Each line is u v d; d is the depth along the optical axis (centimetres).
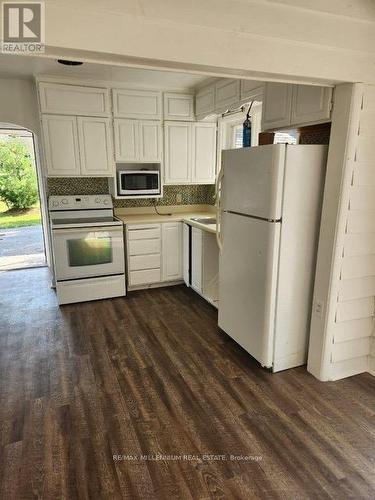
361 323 237
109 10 132
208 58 152
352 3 177
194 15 145
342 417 200
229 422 196
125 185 394
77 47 131
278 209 216
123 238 381
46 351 273
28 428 191
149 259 399
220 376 241
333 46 178
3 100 366
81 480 159
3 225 861
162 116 395
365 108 194
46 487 156
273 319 235
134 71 325
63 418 199
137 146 390
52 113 348
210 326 318
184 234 406
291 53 169
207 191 467
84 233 357
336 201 208
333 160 207
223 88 338
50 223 383
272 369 245
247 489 154
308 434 187
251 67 161
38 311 351
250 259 243
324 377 236
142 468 166
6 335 300
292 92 232
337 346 233
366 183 209
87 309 356
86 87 357
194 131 414
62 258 354
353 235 215
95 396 219
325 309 225
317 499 149
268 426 193
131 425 194
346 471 163
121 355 268
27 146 909
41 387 228
